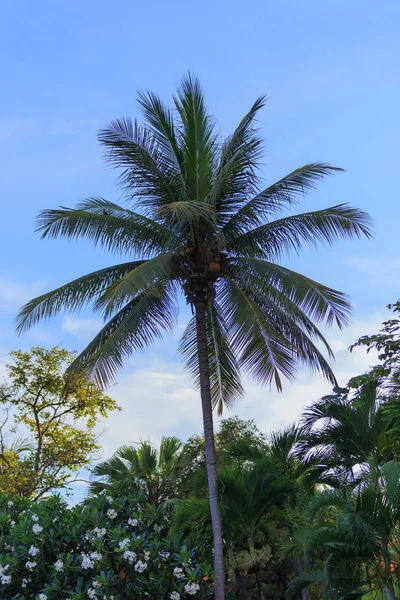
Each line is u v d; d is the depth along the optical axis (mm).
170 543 10969
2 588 10109
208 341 14898
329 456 15203
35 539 10516
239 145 13445
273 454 16984
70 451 22000
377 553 8812
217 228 12281
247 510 13938
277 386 12578
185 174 13156
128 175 13344
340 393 12867
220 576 11594
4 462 21766
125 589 10156
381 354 11812
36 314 13461
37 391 22656
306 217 13039
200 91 13016
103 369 12875
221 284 13680
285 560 16812
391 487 8648
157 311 13688
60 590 9906
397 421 12523
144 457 22688
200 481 15930
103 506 11445
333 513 10648
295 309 12555
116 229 13359
